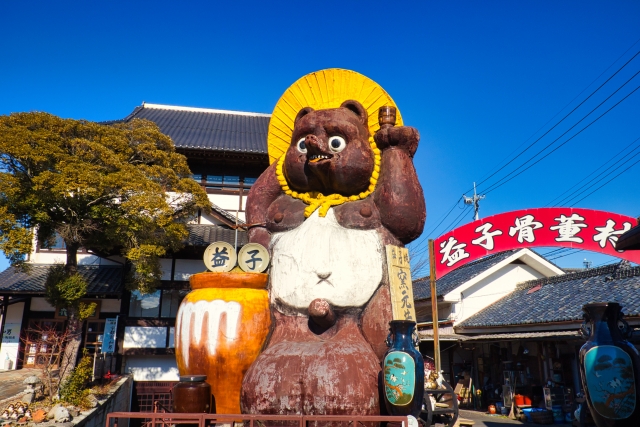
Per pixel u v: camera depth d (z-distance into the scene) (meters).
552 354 16.14
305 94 8.41
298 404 5.91
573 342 15.39
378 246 7.08
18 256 11.16
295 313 6.92
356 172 7.20
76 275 12.58
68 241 12.53
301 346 6.41
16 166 11.72
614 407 5.30
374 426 5.90
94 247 14.99
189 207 14.61
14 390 13.39
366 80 8.14
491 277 21.92
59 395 11.09
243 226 7.90
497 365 19.00
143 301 17.09
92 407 11.02
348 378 5.93
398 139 7.43
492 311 20.20
